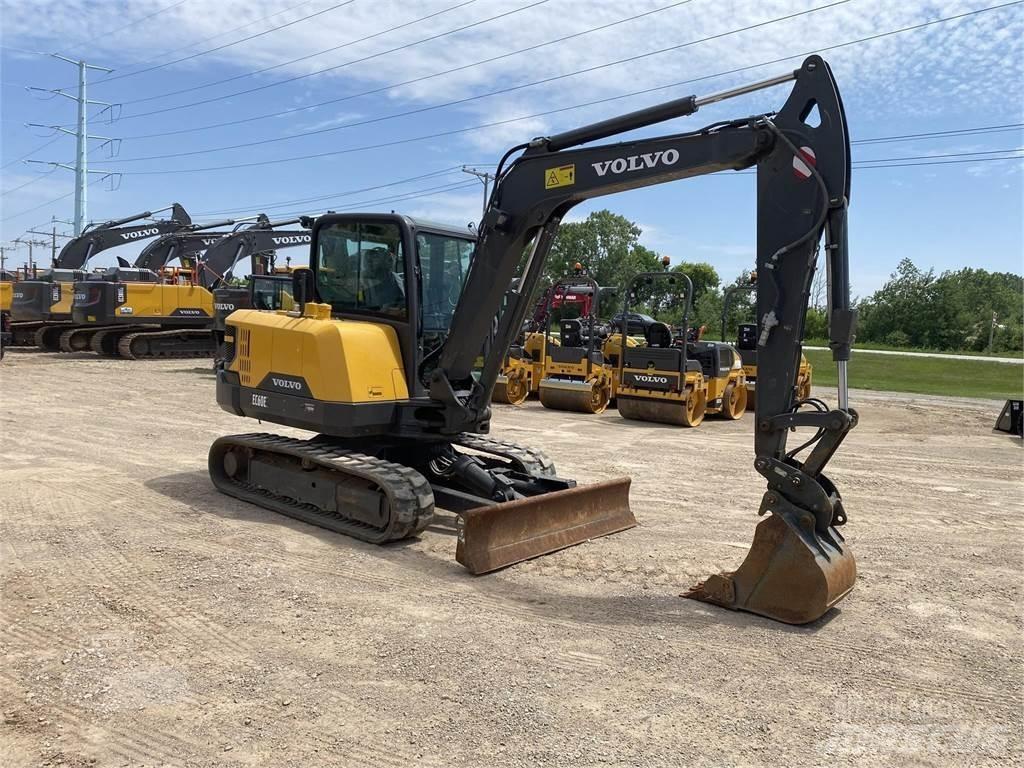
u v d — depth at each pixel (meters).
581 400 14.95
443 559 5.94
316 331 6.60
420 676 4.00
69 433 11.20
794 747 3.44
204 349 25.16
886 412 17.22
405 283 6.70
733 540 6.69
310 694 3.79
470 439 7.79
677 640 4.56
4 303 28.02
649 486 8.82
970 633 4.79
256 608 4.86
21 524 6.52
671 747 3.41
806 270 4.87
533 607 5.02
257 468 7.50
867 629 4.81
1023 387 25.28
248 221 24.97
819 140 4.77
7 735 3.38
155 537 6.26
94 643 4.31
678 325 16.67
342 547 6.16
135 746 3.31
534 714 3.65
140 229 28.78
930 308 57.41
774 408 5.02
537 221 5.96
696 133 5.13
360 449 7.18
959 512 7.94
